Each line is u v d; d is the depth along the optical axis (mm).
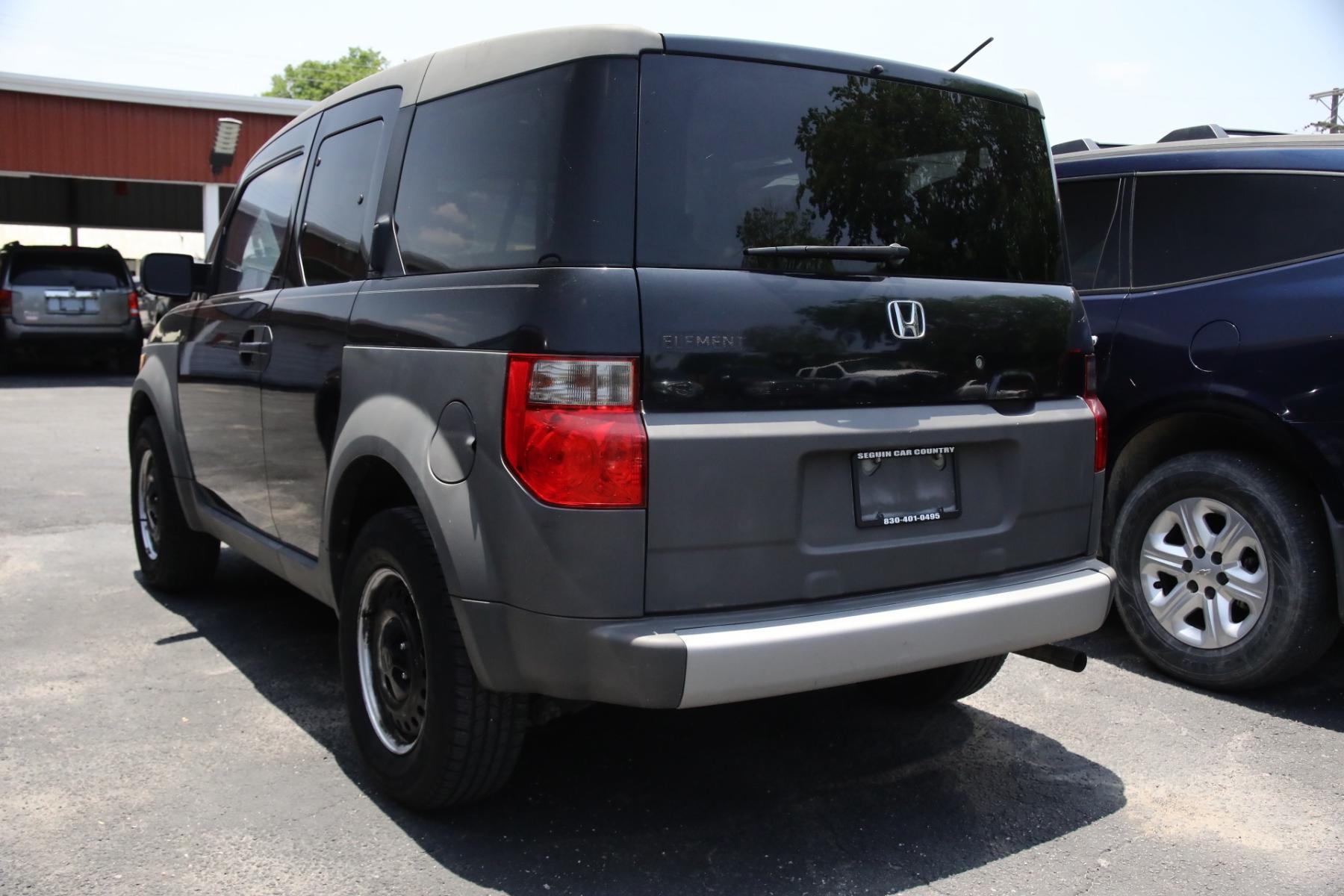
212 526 4398
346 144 3555
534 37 2719
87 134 17688
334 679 4051
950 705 3898
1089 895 2670
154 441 4824
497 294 2580
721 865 2771
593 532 2383
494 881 2670
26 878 2637
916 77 2951
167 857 2750
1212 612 3994
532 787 3191
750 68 2652
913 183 2904
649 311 2426
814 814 3061
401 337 2893
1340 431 3631
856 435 2650
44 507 7012
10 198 29453
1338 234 3801
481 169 2787
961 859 2830
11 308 15602
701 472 2455
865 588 2705
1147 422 4188
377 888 2631
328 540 3248
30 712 3682
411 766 2867
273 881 2648
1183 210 4219
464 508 2564
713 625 2457
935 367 2834
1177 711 3859
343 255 3387
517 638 2482
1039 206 3229
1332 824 3047
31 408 12406
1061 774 3350
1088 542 3211
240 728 3582
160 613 4844
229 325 4094
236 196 4488
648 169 2482
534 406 2424
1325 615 3748
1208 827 3023
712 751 3475
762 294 2568
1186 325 4066
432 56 3186
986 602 2758
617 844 2863
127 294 16297
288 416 3539
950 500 2871
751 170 2613
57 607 4914
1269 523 3805
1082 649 4523
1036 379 3076
